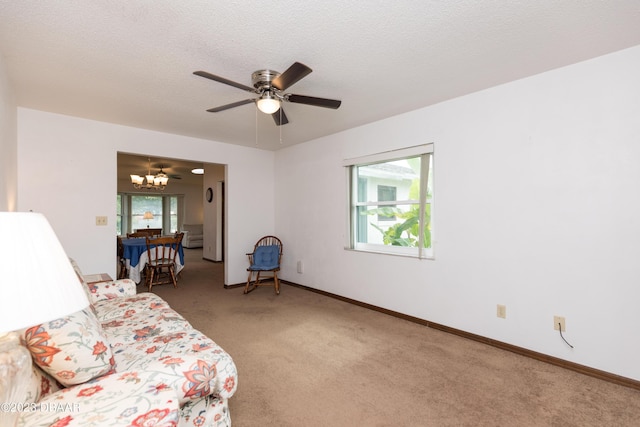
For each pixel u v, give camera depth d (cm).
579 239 222
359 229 400
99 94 275
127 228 1044
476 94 275
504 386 203
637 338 200
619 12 164
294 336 287
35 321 64
